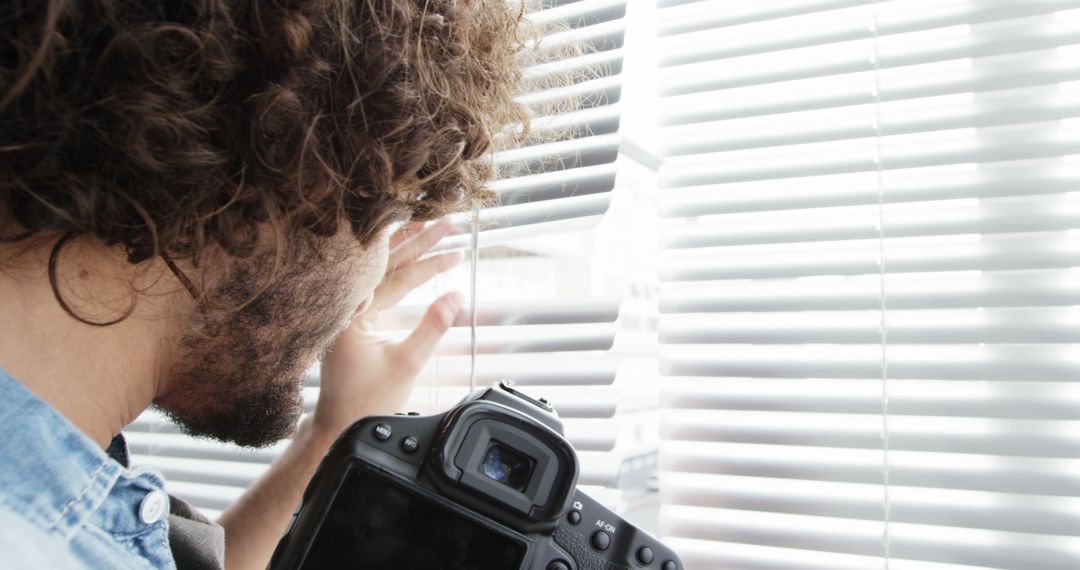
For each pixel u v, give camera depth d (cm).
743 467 89
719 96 95
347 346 92
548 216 98
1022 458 78
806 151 89
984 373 79
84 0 41
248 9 46
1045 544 77
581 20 100
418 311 110
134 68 42
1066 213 77
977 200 82
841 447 84
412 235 90
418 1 54
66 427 43
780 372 88
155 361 51
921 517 80
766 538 88
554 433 68
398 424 68
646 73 100
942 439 80
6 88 39
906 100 85
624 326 121
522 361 104
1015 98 80
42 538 40
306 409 116
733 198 92
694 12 95
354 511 65
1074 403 76
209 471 129
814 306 86
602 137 95
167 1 44
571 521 70
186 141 43
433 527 66
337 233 54
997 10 79
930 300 81
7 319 43
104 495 44
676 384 95
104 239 44
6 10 39
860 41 88
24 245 43
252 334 54
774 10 90
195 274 49
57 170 41
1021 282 78
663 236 96
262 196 48
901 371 82
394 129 52
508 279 136
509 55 66
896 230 83
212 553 70
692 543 93
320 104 49
